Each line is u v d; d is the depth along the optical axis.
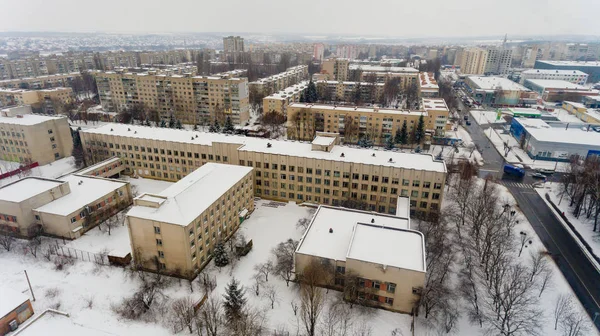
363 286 66.31
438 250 77.00
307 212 102.12
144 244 74.06
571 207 105.31
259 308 65.12
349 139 164.38
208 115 195.00
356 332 60.38
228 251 82.38
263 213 101.38
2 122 130.25
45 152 133.88
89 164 128.00
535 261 74.12
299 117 165.12
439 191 95.31
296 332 60.12
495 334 60.16
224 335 58.94
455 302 67.06
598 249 84.75
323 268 68.69
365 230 73.88
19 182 94.75
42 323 58.38
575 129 163.12
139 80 196.00
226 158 110.62
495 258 71.56
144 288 69.06
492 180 121.88
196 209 76.19
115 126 132.00
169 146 115.94
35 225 86.19
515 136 174.75
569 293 70.06
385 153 106.44
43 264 76.56
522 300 65.31
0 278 71.75
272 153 104.94
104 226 92.06
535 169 135.75
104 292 68.88
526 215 101.19
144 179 122.62
